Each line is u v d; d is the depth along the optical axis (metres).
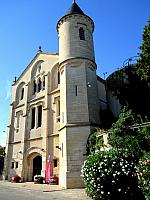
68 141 19.00
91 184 11.03
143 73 15.73
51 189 17.00
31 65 32.28
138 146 13.52
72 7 25.47
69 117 19.95
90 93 21.25
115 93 20.45
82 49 22.70
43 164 24.72
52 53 29.53
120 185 10.59
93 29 26.00
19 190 16.84
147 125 13.89
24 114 30.08
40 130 26.97
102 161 11.21
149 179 8.95
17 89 33.53
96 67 23.62
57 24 25.55
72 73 21.73
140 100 18.34
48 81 28.36
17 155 28.84
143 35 16.12
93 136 18.14
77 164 18.16
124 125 15.48
